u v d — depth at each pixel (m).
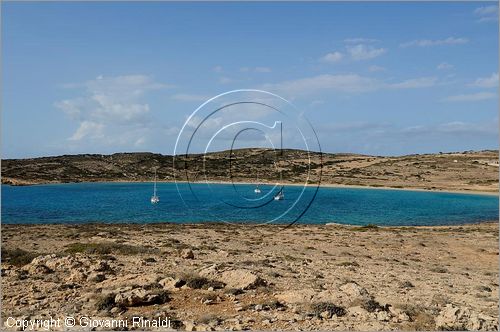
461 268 27.48
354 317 12.80
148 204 84.00
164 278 16.50
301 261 25.78
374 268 24.77
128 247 26.83
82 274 17.42
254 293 15.28
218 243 34.19
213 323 11.62
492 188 137.12
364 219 69.12
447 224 65.62
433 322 12.51
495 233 49.41
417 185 147.12
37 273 18.53
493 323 12.34
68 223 56.31
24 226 48.66
